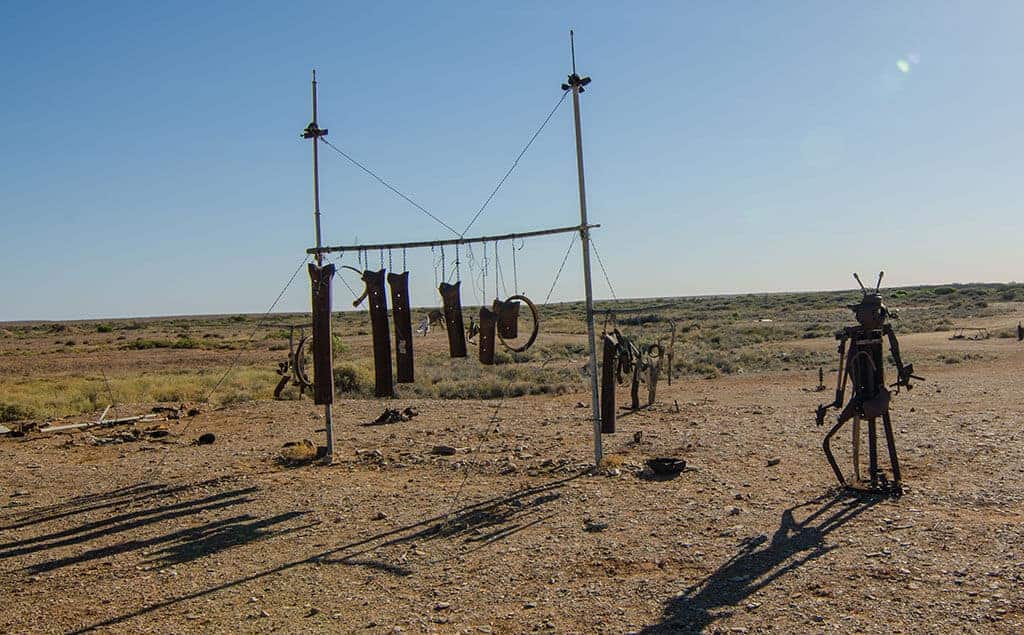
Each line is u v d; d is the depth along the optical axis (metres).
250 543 9.27
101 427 19.02
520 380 27.89
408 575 7.86
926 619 6.06
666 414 17.16
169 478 13.00
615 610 6.65
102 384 29.75
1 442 17.42
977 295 101.81
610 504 9.86
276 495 11.48
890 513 8.73
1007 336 38.09
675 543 8.23
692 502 9.70
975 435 12.79
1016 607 6.16
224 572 8.30
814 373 27.36
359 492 11.37
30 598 7.80
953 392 19.08
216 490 12.00
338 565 8.30
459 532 9.17
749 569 7.36
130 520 10.58
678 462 11.20
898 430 13.70
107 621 7.11
